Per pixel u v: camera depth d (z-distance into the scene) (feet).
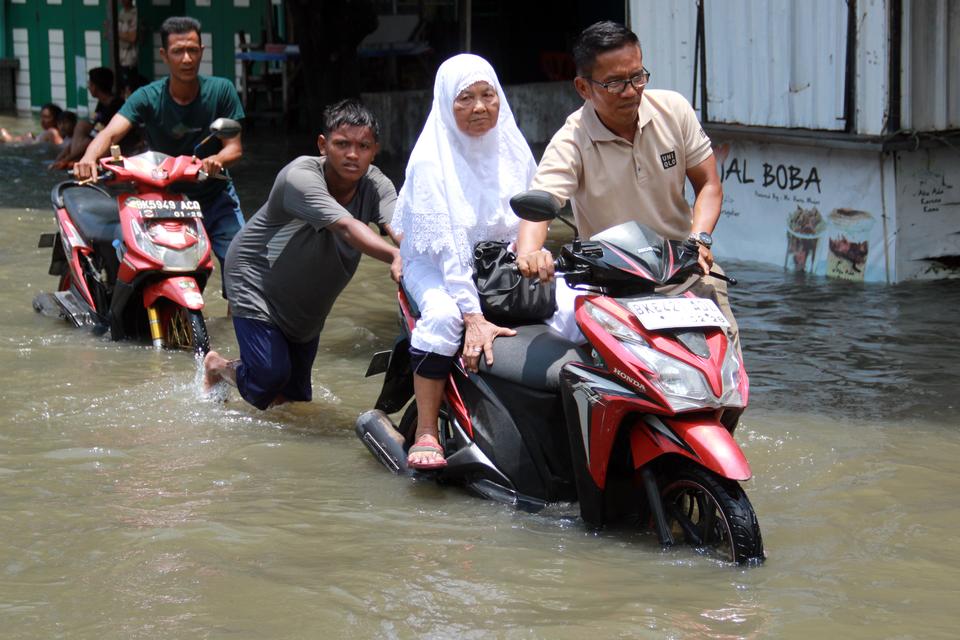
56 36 77.97
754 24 30.99
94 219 25.59
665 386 13.05
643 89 15.11
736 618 11.70
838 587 12.53
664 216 15.85
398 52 71.61
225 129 21.91
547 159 15.64
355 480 16.33
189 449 17.60
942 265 29.27
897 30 27.66
